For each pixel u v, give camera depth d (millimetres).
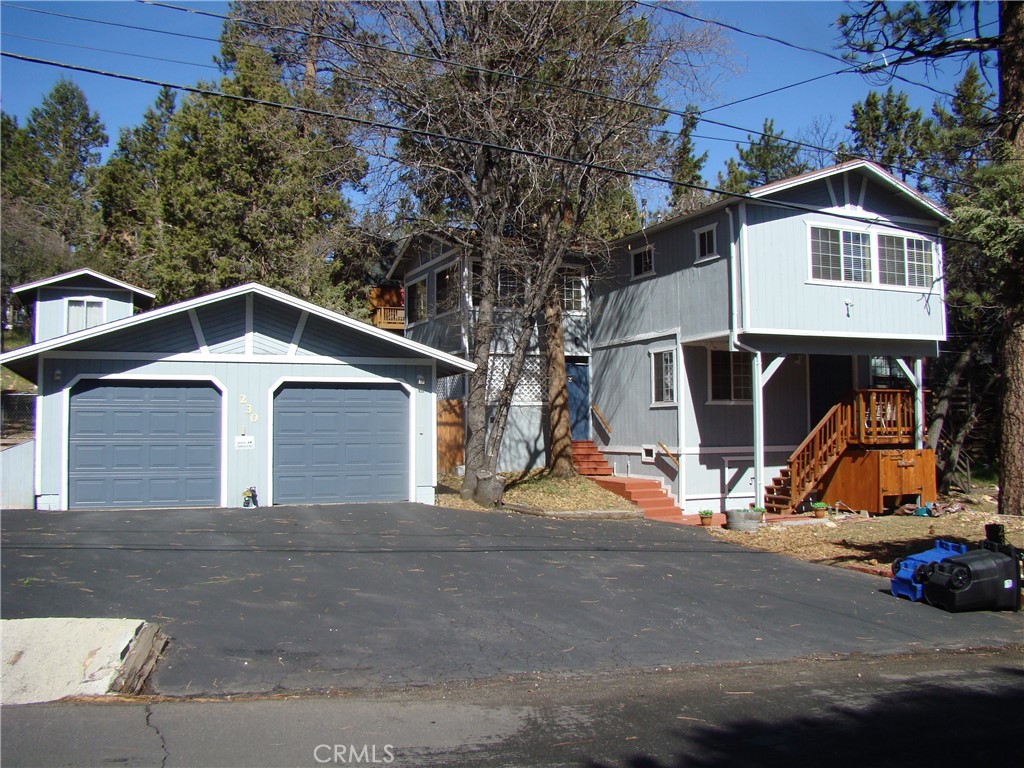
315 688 6707
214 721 5863
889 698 6805
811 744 5617
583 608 9578
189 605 8734
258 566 10531
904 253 19234
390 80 16406
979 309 21031
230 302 15125
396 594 9656
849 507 18859
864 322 18562
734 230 17594
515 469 21656
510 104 16641
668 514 18422
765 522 16688
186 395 14844
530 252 19641
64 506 14055
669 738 5723
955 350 24281
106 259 30812
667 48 16859
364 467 15992
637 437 20859
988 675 7641
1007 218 12047
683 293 19234
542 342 22266
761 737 5762
